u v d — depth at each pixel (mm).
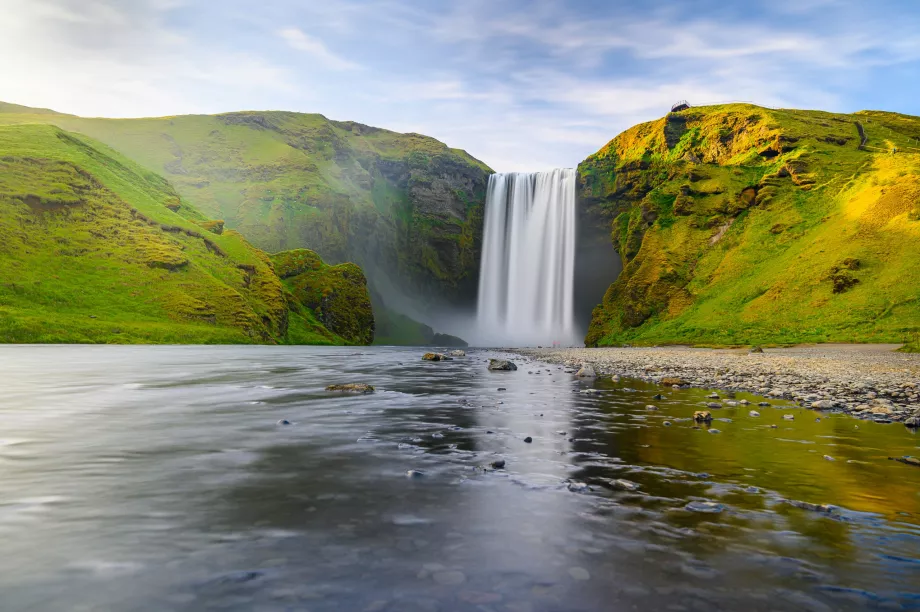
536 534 5016
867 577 4176
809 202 108188
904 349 51781
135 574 3988
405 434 10258
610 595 3785
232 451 8594
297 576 4004
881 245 84062
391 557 4402
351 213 179625
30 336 67188
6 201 91875
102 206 105875
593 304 156875
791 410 14414
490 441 9688
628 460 8312
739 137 138125
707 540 4934
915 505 6105
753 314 87562
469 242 192250
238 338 93875
